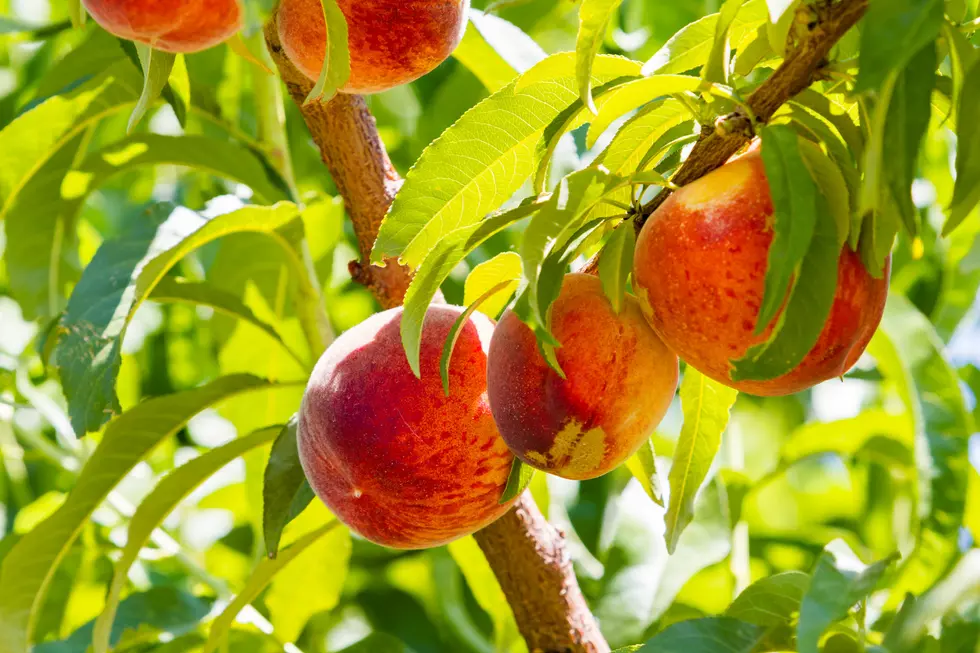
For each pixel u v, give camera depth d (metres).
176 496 1.05
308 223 1.20
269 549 0.96
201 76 1.26
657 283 0.84
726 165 0.84
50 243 1.20
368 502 0.90
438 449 0.89
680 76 0.84
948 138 1.23
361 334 0.92
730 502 1.18
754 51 0.87
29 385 1.23
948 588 0.90
